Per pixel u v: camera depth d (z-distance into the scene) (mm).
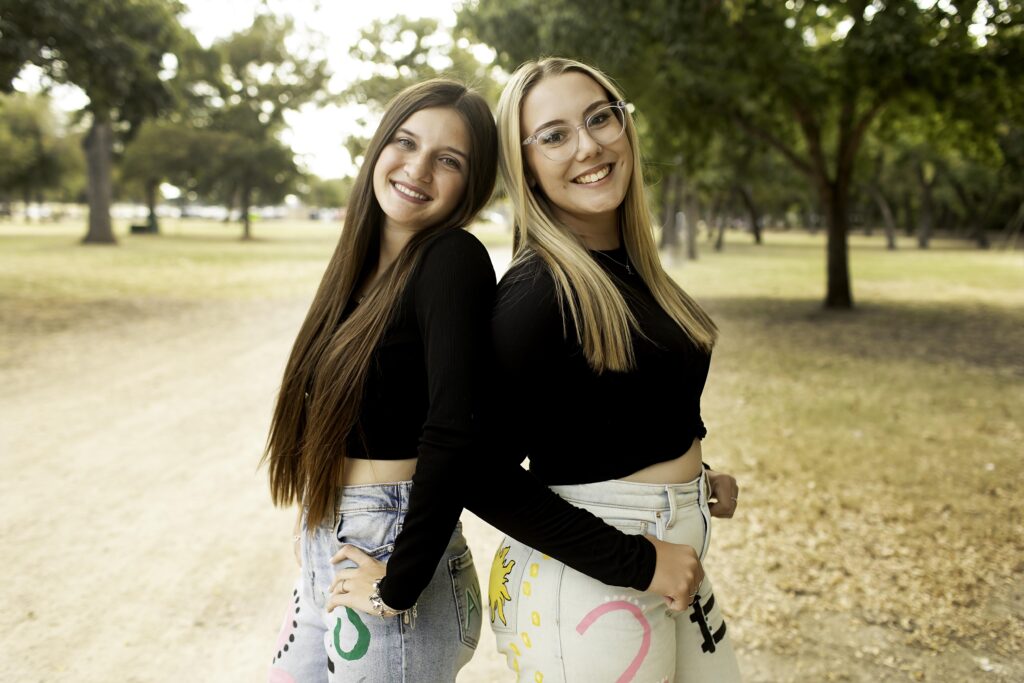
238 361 8508
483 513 1318
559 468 1424
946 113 12461
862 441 5559
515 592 1444
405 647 1410
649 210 1646
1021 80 10289
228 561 3580
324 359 1490
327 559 1509
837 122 14836
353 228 1581
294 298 14930
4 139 47688
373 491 1474
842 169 13625
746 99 12469
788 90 11672
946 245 41938
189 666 2736
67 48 11273
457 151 1517
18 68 11172
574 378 1350
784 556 3641
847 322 12297
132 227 45719
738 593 3277
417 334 1402
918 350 9672
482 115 1557
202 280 18188
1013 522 3994
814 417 6270
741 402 6828
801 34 12148
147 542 3771
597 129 1503
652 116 12719
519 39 10633
